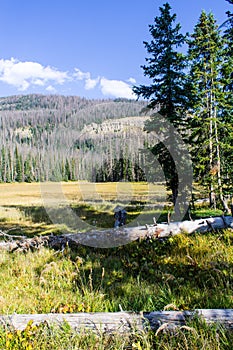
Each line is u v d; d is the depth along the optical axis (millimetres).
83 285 5090
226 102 12641
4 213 18016
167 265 6359
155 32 12023
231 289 4641
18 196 30766
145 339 2992
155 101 11969
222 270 5484
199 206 15320
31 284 5590
